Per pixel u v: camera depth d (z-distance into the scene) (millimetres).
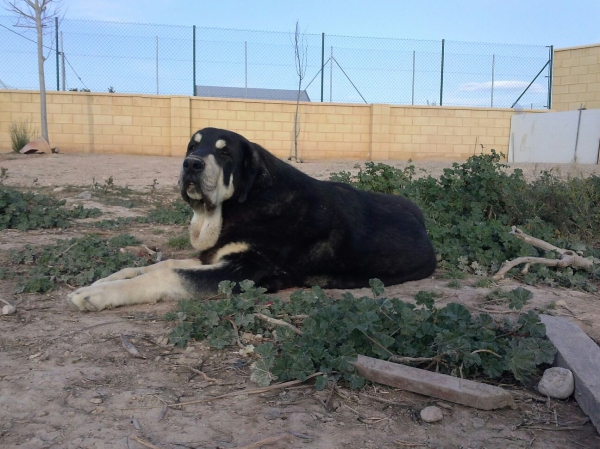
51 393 1368
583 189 3816
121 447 1156
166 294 2094
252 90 12039
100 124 9555
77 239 2895
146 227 3756
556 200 3732
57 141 9469
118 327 1829
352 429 1264
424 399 1408
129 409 1310
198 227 2314
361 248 2387
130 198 5188
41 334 1750
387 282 2484
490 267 2834
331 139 10203
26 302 2061
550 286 2572
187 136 9695
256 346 1636
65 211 3949
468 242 3020
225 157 2209
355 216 2432
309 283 2379
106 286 2021
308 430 1247
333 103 10102
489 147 10609
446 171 4012
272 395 1404
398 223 2578
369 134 10289
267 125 9984
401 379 1428
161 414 1292
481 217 3654
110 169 7391
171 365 1562
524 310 2133
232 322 1764
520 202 3793
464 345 1488
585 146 9453
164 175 7008
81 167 7449
